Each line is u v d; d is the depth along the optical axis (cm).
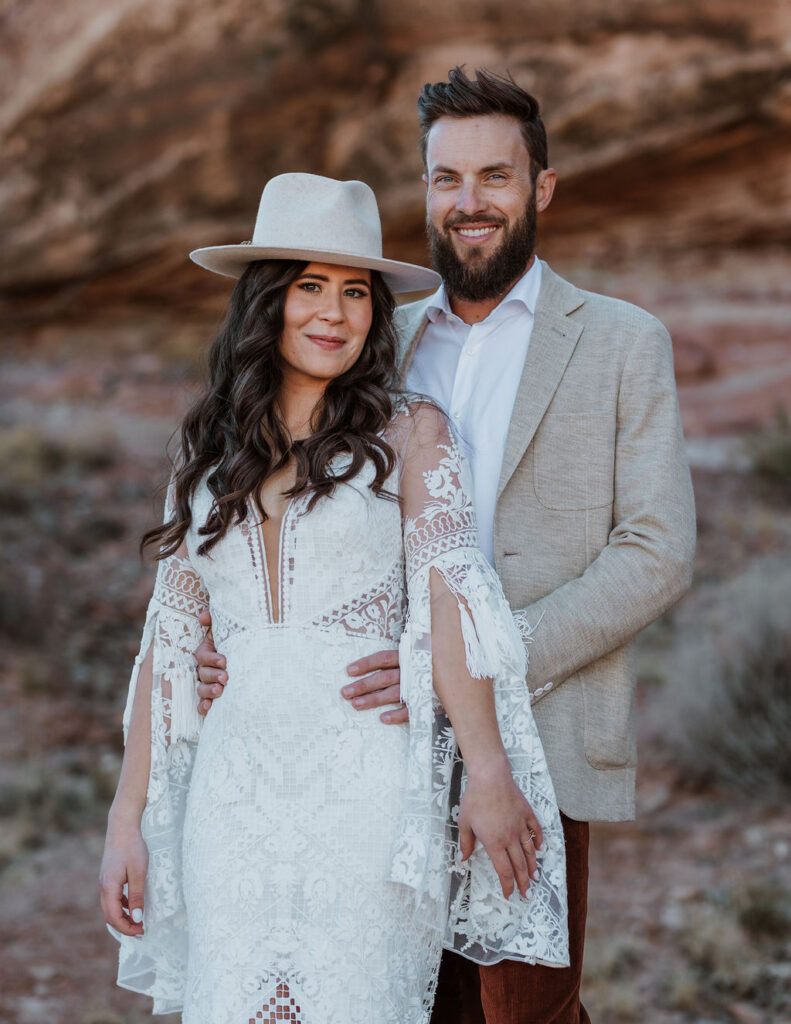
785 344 1172
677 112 1080
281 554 236
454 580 232
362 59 1118
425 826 227
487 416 272
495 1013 246
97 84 1177
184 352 1323
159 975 253
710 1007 407
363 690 232
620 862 527
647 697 707
